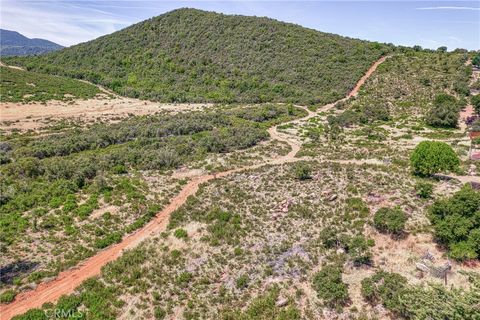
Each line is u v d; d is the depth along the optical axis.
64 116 85.56
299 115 83.44
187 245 30.75
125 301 25.14
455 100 78.94
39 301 25.39
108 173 46.41
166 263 28.70
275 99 100.69
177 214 35.56
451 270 25.28
